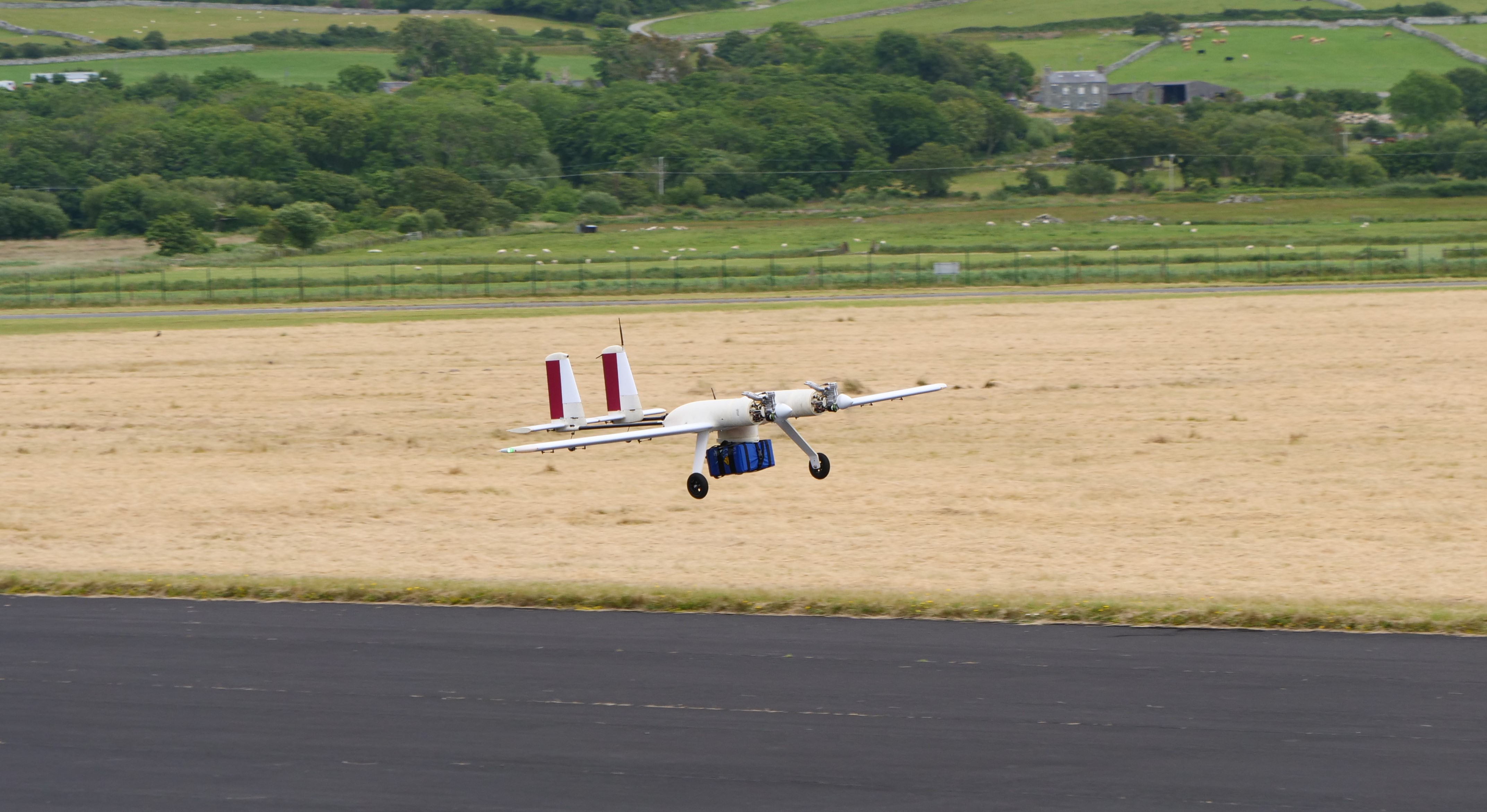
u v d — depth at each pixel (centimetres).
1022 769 3691
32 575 6312
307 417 13775
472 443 12031
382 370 17288
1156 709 4100
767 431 12044
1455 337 17088
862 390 14512
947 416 12650
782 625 5181
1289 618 5025
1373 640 4769
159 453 11869
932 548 7319
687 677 4522
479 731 4075
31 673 4722
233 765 3866
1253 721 3984
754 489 9469
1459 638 4772
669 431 6331
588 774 3744
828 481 9712
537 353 18575
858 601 5388
